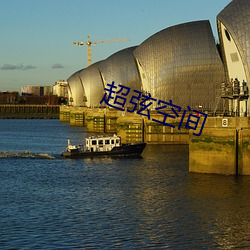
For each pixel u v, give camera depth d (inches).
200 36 4714.6
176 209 1941.4
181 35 4758.9
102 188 2363.4
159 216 1846.7
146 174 2731.3
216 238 1606.8
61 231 1679.4
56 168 2997.0
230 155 2568.9
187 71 4744.1
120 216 1849.2
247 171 2556.6
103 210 1939.0
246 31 2979.8
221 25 3102.9
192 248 1523.1
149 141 4630.9
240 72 3021.7
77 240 1592.0
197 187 2322.8
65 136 5861.2
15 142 5073.8
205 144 2640.3
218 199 2086.6
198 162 2682.1
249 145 2539.4
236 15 3026.6
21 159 3388.3
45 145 4712.1
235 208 1943.9
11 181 2568.9
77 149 3494.1
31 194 2242.9
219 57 4685.0
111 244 1556.3
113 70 6215.6
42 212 1914.4
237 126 2546.8
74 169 2955.2
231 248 1523.1
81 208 1972.2
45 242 1576.0
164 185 2396.7
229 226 1722.4
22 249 1518.2
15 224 1758.1
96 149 3516.2
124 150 3506.4
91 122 6899.6
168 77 4781.0
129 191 2284.7
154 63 4810.5
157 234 1644.9
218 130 2588.6
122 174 2751.0
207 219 1803.6
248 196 2133.4
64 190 2325.3
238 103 2834.6
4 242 1578.5
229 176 2549.2
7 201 2100.1
